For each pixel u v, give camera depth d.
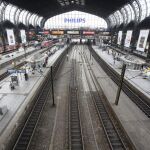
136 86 26.00
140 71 34.03
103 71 39.00
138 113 19.27
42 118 18.66
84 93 26.09
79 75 35.88
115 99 22.75
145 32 40.03
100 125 17.56
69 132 15.88
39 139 15.25
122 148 14.23
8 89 24.47
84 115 19.53
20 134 15.55
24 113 18.50
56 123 17.70
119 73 33.12
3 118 16.80
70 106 21.34
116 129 16.39
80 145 14.55
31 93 23.05
